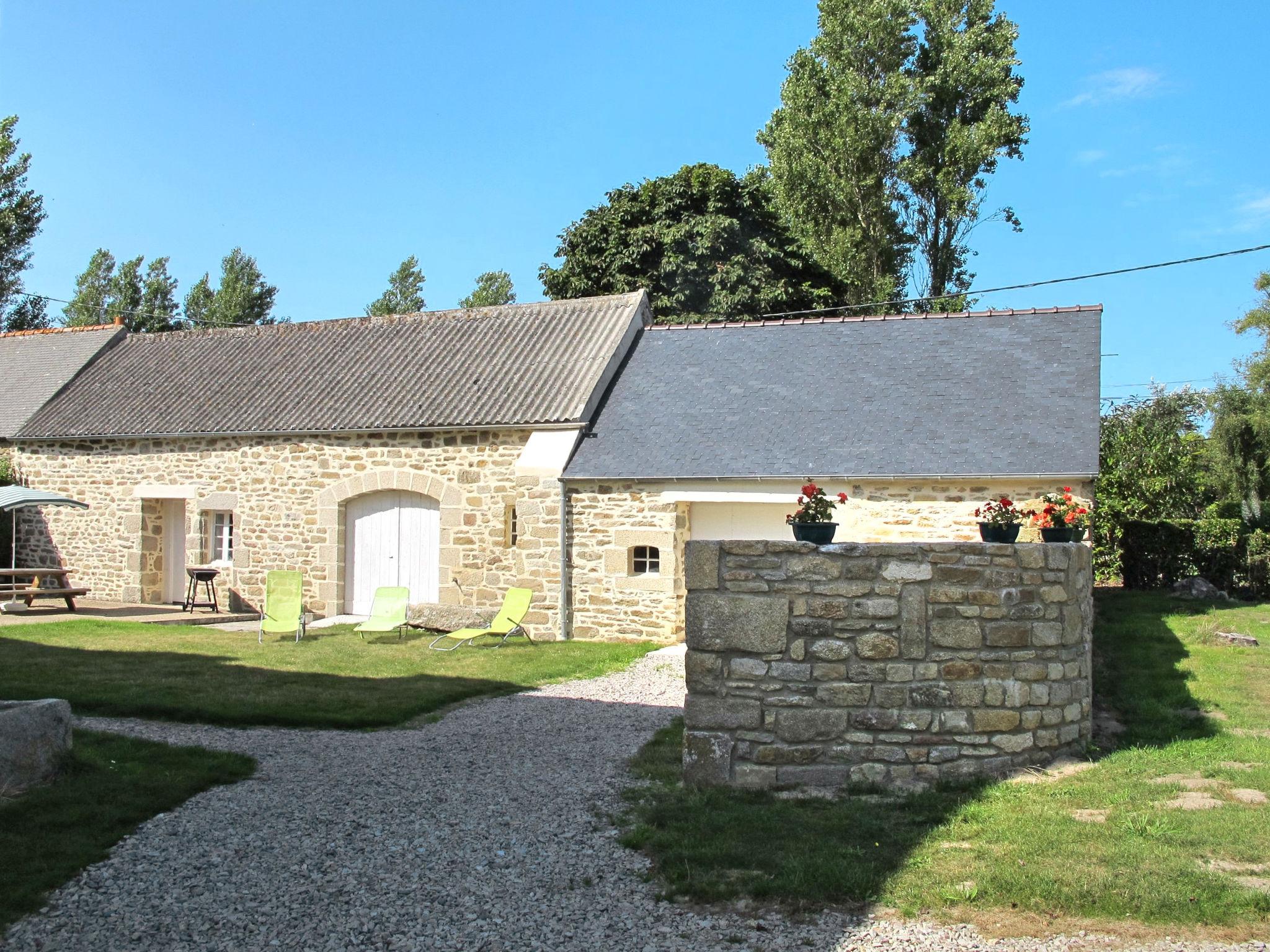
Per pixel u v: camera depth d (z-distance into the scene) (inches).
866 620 239.0
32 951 158.4
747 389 542.9
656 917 169.6
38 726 237.6
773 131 1104.2
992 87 1024.2
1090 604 287.0
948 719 239.0
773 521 497.0
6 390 738.8
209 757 266.8
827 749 237.8
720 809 220.8
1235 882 175.8
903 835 203.2
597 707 347.3
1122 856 187.3
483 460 551.2
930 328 560.1
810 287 917.2
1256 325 1042.1
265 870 190.1
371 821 218.4
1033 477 429.4
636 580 506.0
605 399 565.0
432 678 395.9
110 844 203.2
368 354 658.8
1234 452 1035.9
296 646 480.4
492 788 243.8
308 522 597.0
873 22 1011.9
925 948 157.2
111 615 591.5
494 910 172.4
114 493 660.7
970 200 994.7
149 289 1706.4
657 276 901.8
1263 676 359.3
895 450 464.1
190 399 659.4
